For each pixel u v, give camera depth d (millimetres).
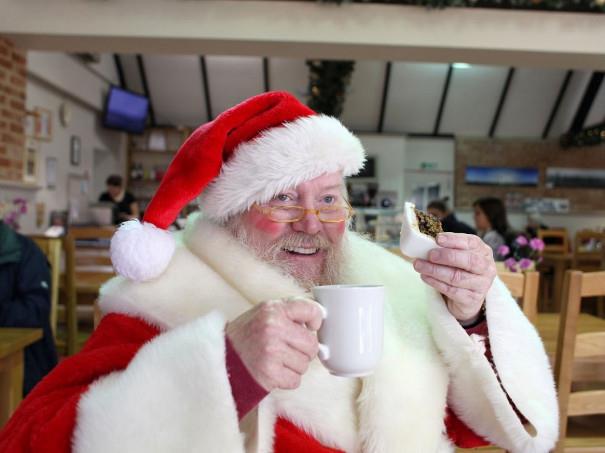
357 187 8609
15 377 1446
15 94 3988
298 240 875
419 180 9148
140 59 7707
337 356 612
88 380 722
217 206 875
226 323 639
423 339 892
